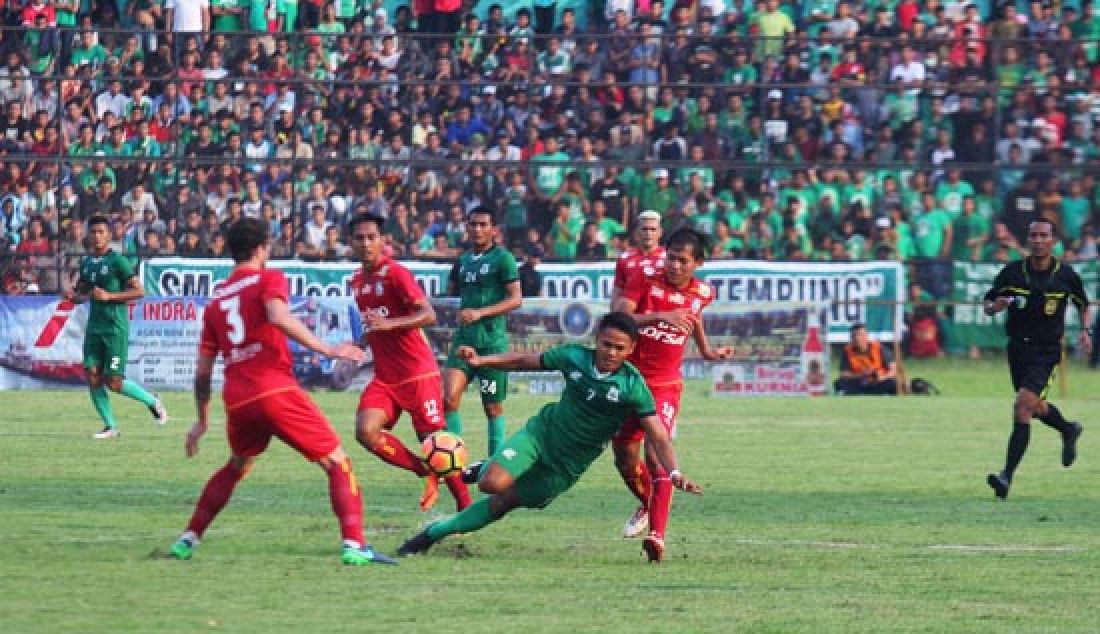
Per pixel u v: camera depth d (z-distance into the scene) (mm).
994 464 36188
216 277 55750
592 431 20844
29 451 36156
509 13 68062
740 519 26703
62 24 65438
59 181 57531
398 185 58375
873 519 26906
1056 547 23797
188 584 19062
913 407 51000
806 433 42812
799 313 55219
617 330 20438
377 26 66438
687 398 54125
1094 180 60219
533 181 58562
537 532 24484
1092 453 38906
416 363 25344
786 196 59750
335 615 17297
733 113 59875
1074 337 59469
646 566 21312
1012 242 60219
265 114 58375
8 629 16297
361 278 25453
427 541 21734
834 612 18016
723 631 16797
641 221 25438
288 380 20234
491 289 32125
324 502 27766
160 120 57969
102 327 39500
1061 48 61844
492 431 33125
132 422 43625
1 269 56688
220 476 21000
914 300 58844
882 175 60250
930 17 66750
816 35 64688
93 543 22422
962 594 19453
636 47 60812
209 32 59094
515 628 16750
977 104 60625
